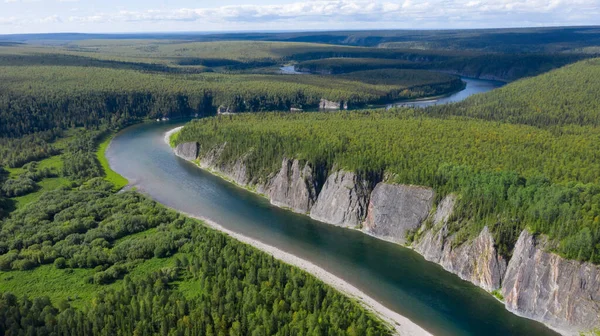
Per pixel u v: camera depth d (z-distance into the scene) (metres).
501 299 116.69
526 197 122.44
